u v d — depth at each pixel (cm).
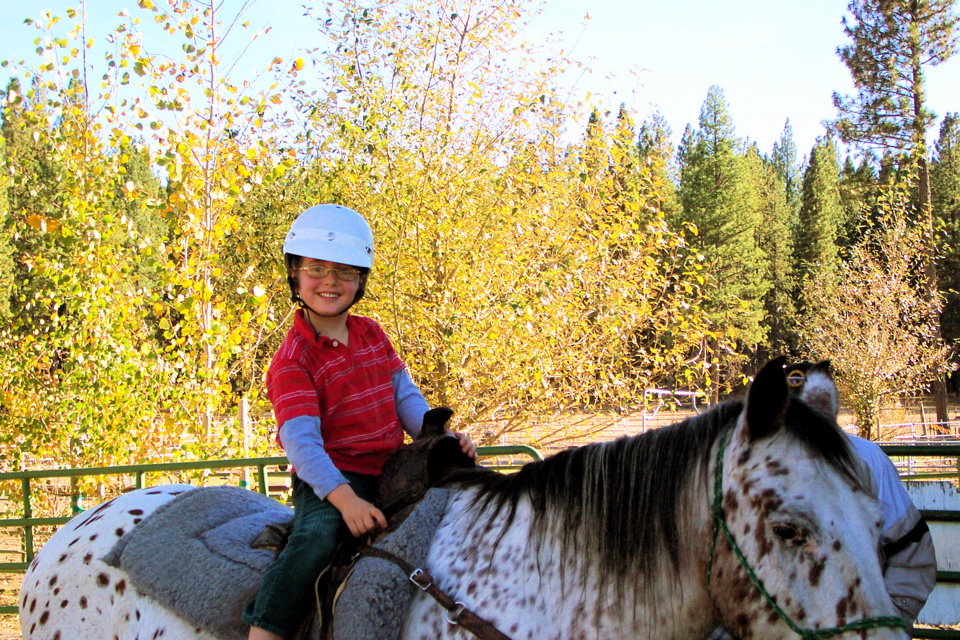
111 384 793
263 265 955
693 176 3766
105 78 761
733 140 3709
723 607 162
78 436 840
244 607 209
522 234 866
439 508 207
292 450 206
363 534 205
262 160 815
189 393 775
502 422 1034
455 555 195
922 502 439
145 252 758
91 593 244
